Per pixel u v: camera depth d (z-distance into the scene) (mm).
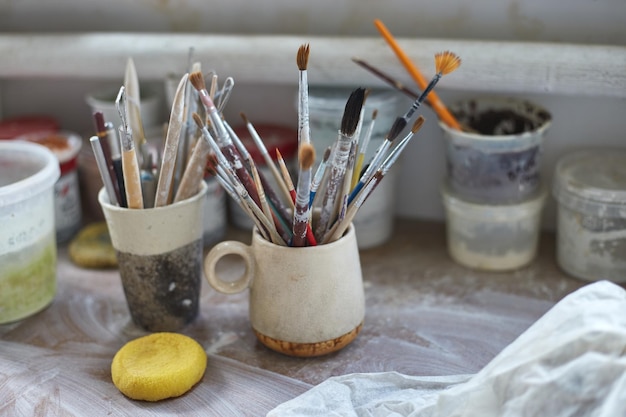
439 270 1066
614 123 1082
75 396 816
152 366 819
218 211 1139
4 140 1168
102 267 1099
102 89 1305
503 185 1015
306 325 841
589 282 1019
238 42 1100
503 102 1087
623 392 617
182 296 922
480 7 1083
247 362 873
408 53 1032
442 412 717
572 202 992
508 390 679
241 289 868
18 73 1195
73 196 1179
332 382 793
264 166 1100
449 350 882
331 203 827
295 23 1173
